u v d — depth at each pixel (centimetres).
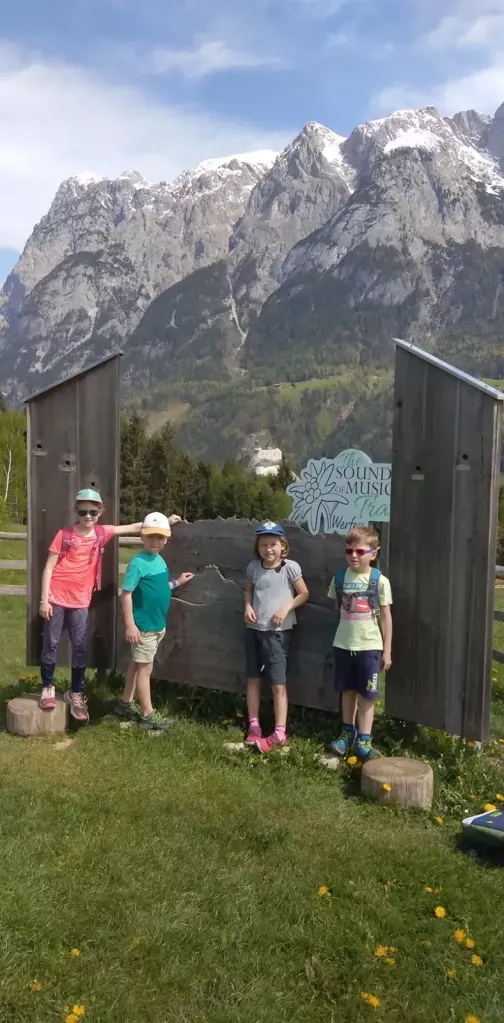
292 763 502
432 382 498
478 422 483
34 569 619
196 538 596
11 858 373
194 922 330
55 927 321
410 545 512
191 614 596
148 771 486
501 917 348
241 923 331
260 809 436
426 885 368
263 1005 287
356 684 502
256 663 538
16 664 918
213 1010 283
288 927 330
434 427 499
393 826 427
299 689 554
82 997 286
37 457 613
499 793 472
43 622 621
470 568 491
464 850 406
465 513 491
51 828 407
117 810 429
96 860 375
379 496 937
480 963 315
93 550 566
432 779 457
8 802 436
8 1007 280
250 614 532
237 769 495
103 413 597
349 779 484
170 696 611
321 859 385
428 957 318
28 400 609
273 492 6575
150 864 374
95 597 609
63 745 533
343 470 957
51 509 614
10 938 313
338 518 965
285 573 533
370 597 500
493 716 669
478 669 491
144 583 546
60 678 761
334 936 326
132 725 561
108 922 327
